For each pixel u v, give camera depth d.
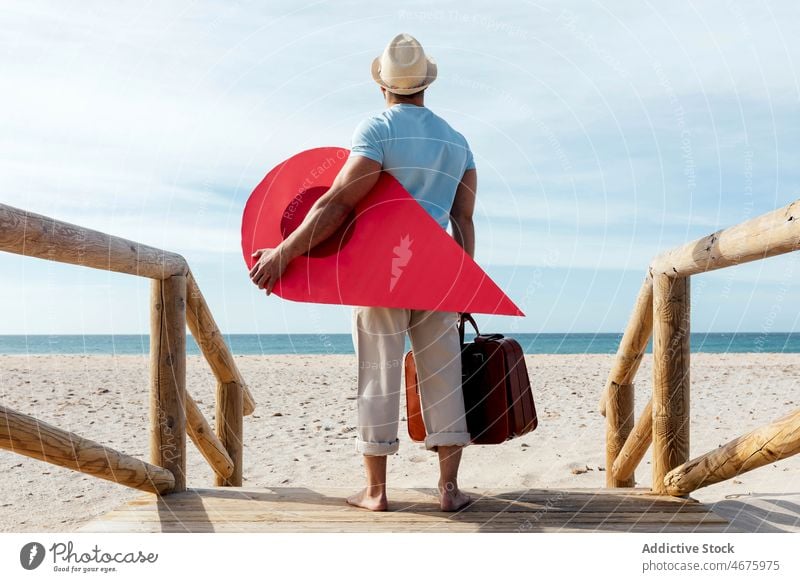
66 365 14.41
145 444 5.38
